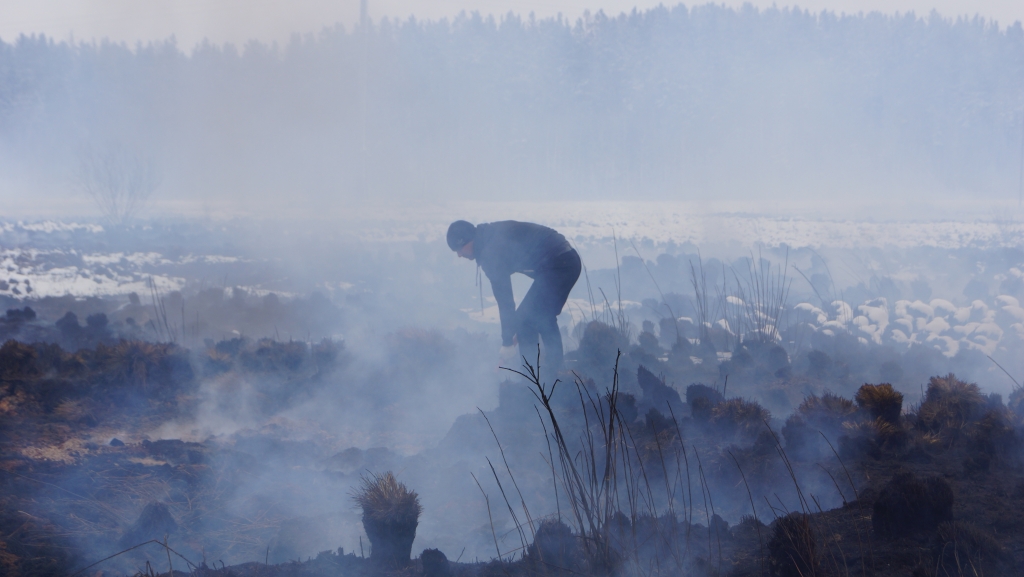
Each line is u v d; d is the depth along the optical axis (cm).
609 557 272
